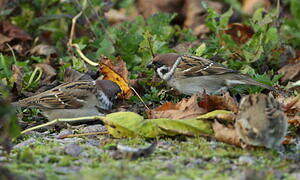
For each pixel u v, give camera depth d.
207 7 13.61
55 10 15.34
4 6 14.62
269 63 12.75
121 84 11.37
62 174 6.62
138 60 12.92
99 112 10.40
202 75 11.52
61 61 13.20
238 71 11.40
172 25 16.70
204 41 13.65
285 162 7.12
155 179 6.38
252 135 7.16
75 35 14.75
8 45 13.34
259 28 12.63
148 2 17.09
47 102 10.20
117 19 16.81
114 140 8.43
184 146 7.96
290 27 13.84
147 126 8.38
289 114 9.29
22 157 7.20
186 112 9.06
